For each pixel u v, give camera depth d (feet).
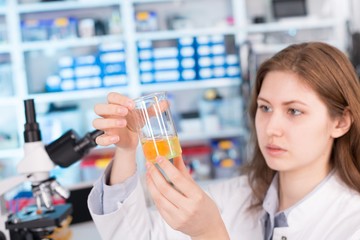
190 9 14.56
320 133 3.77
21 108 13.19
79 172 12.71
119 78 12.96
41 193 4.33
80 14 14.16
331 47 3.92
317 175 4.12
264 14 14.85
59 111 13.29
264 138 3.87
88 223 6.88
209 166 13.85
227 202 4.85
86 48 14.23
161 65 13.08
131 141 3.95
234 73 13.29
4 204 4.39
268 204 4.35
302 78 3.69
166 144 3.36
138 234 4.25
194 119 13.83
